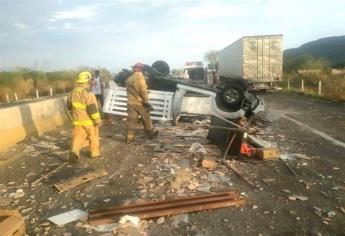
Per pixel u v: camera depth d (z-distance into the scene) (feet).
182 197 18.06
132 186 19.81
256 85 92.43
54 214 16.37
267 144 26.50
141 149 28.55
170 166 23.39
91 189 19.42
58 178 21.42
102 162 24.77
